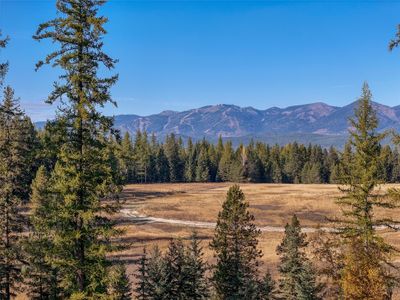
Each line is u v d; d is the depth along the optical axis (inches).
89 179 658.8
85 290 676.1
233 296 1183.6
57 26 640.4
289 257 1263.5
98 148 670.5
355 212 975.6
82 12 649.6
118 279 678.5
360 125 970.7
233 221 1216.2
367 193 962.1
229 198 1221.1
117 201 703.1
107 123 666.8
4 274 949.2
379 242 932.0
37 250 697.6
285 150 7539.4
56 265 653.9
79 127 652.7
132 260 1898.4
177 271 1274.6
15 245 922.1
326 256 1222.9
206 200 4207.7
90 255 670.5
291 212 3479.3
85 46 653.3
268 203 3919.8
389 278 893.8
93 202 665.0
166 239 2416.3
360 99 979.3
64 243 656.4
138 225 2947.8
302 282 1186.6
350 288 839.1
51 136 653.9
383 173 998.4
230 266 1203.2
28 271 974.4
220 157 7253.9
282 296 1344.7
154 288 1238.3
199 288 1293.1
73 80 628.7
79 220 677.3
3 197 918.4
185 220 3206.2
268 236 2596.0
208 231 2758.4
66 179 653.9
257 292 1217.4
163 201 4138.8
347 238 1015.6
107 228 677.3
